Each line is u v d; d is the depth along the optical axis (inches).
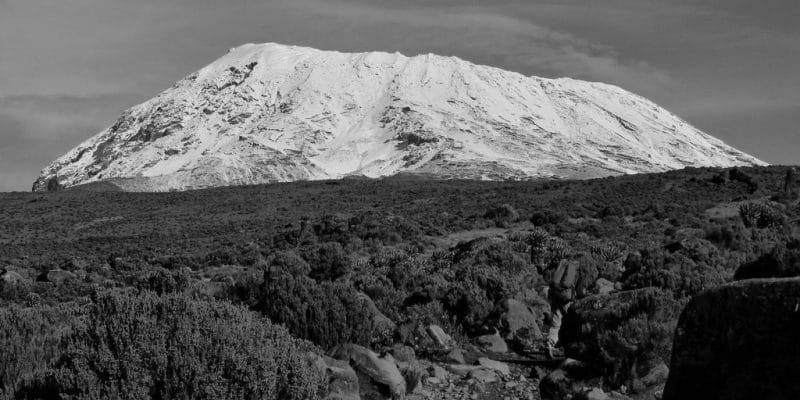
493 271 830.5
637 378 498.3
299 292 630.5
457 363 602.5
